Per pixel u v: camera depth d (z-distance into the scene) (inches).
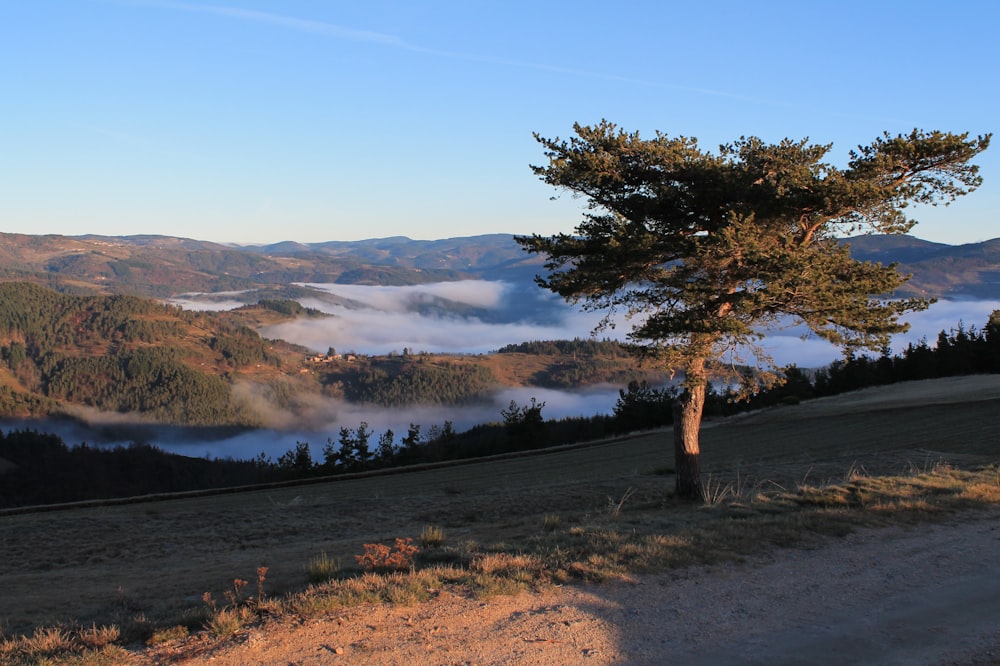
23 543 749.3
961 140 583.2
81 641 247.9
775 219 634.8
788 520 457.7
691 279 658.8
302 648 238.7
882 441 1555.1
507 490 1061.1
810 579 338.6
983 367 3383.4
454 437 3991.1
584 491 950.4
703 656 245.6
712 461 1486.2
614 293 705.6
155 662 227.9
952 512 497.4
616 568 335.3
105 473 4881.9
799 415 2559.1
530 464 1929.1
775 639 262.8
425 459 3612.2
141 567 590.9
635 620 276.4
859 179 602.5
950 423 1782.7
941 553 389.1
